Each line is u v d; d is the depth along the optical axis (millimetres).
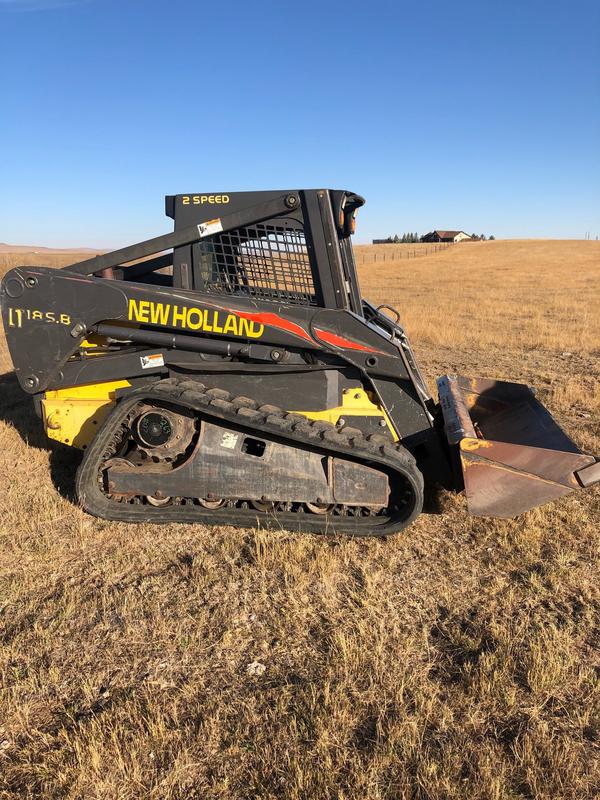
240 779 2344
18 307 4523
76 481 4371
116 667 2996
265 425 4027
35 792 2314
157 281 5566
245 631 3268
